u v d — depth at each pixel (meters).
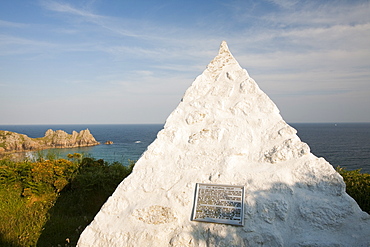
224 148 5.20
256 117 5.48
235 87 6.00
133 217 4.84
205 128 5.57
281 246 3.98
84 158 11.55
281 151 4.84
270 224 4.21
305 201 4.31
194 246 4.31
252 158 5.02
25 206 9.24
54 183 9.86
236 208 4.44
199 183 4.86
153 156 5.55
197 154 5.28
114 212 5.09
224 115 5.70
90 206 9.48
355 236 3.94
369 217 4.12
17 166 10.49
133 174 5.42
